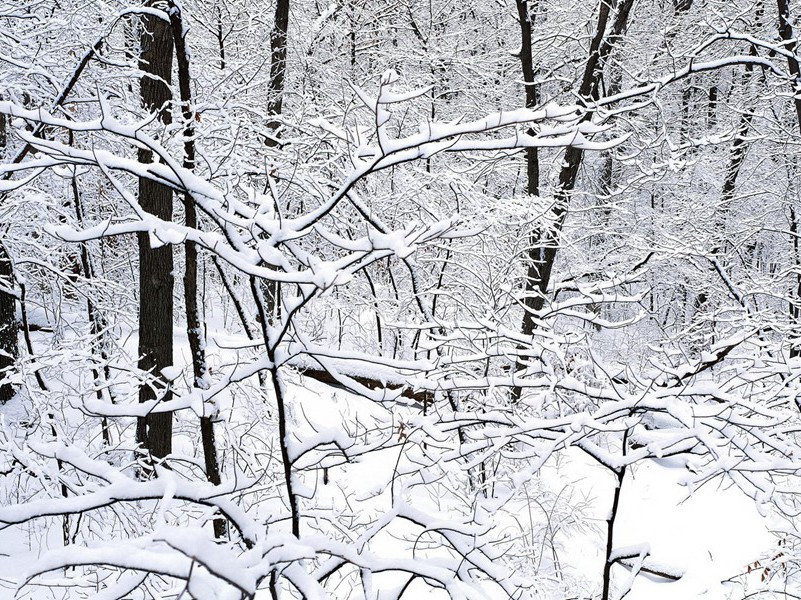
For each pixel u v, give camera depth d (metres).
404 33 15.28
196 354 5.17
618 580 7.37
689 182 14.22
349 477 8.20
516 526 7.11
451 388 4.61
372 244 2.91
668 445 4.38
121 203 9.53
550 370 4.73
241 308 4.71
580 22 13.15
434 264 9.68
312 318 9.59
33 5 7.20
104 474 2.76
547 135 2.67
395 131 11.88
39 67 6.04
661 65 13.26
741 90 15.30
